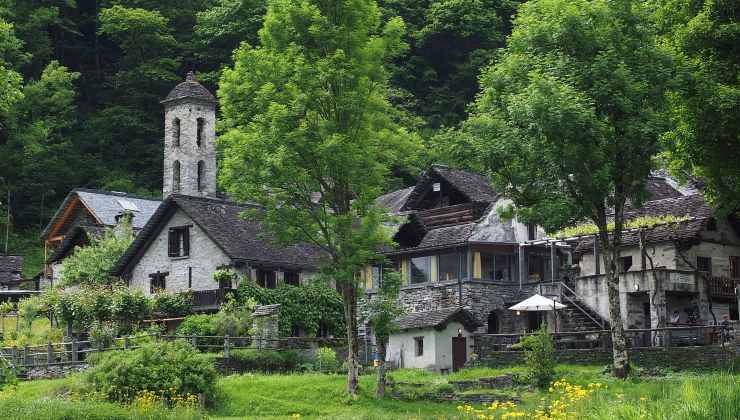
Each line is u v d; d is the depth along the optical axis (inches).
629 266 2203.5
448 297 2348.7
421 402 1675.7
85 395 1587.1
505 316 2356.1
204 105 3026.6
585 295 2166.6
